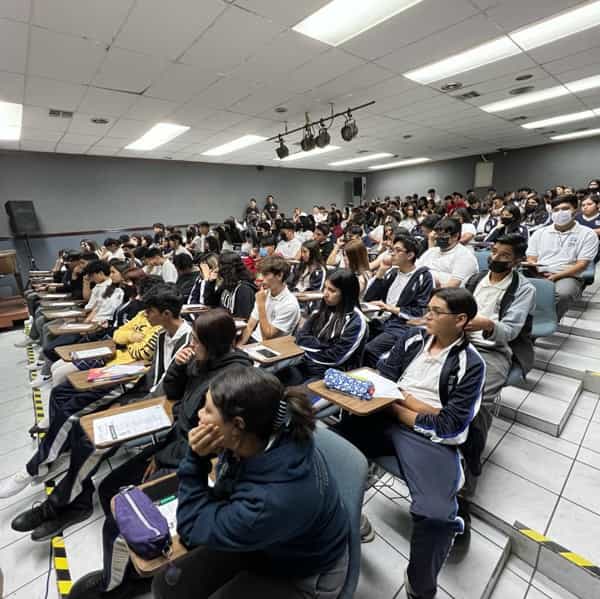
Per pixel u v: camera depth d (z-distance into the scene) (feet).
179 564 3.31
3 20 8.91
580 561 4.29
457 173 38.19
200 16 9.26
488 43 11.71
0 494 6.10
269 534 2.44
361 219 23.86
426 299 8.39
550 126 24.70
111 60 11.39
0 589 3.25
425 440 4.48
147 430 4.36
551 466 5.98
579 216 12.30
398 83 14.82
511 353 6.17
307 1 8.81
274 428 2.63
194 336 4.51
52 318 11.52
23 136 19.79
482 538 4.86
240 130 21.06
